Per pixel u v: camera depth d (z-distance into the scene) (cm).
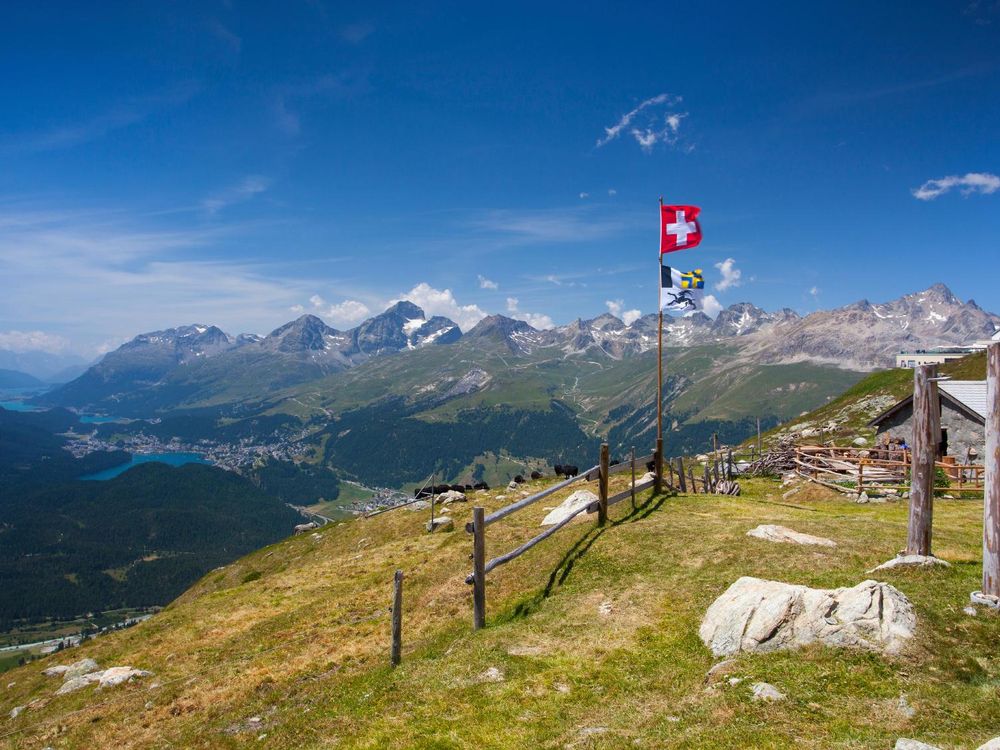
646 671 1391
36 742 1992
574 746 1098
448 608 2242
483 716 1273
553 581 2144
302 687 1888
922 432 1652
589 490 3766
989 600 1346
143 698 2202
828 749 927
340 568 4200
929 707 1020
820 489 3988
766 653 1316
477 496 6438
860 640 1248
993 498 1373
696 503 3017
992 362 1388
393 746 1197
